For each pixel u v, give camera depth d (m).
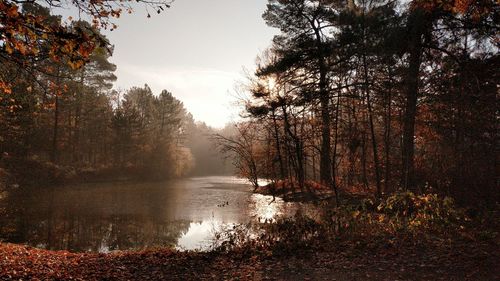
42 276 8.13
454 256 8.66
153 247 13.85
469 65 20.31
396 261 8.72
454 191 18.14
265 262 9.30
